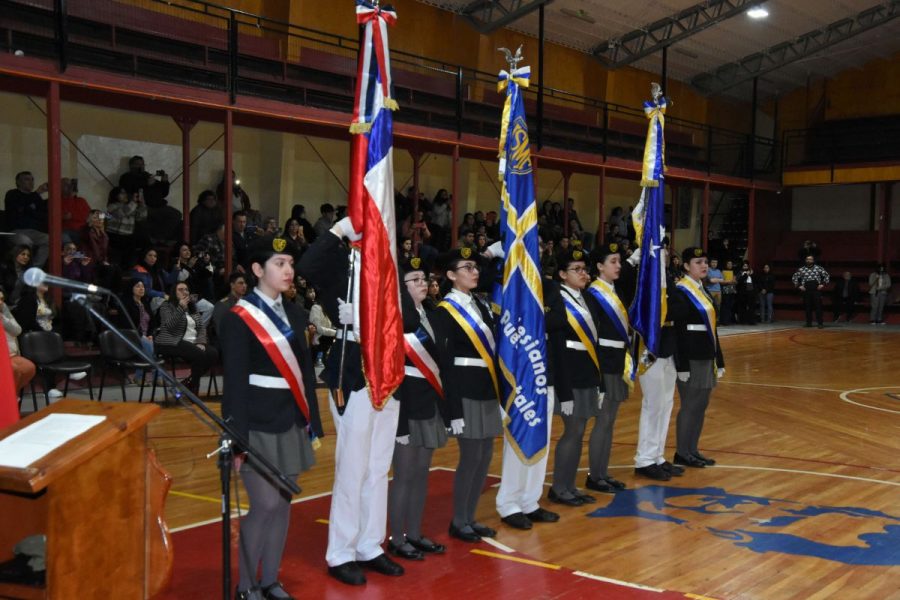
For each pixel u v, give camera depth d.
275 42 17.17
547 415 5.63
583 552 5.07
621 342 6.46
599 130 23.39
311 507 6.00
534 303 5.55
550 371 5.75
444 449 8.15
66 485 2.62
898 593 4.45
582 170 20.98
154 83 12.28
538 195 24.28
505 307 5.53
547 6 21.56
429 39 20.48
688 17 23.25
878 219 28.39
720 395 11.75
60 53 11.24
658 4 21.97
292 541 5.24
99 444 2.64
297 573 4.67
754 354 17.20
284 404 4.05
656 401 6.96
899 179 26.17
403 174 20.11
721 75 27.72
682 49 25.47
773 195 29.72
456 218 17.02
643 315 6.80
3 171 14.16
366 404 4.51
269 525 4.14
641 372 6.89
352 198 4.50
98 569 2.74
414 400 4.84
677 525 5.66
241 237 13.96
